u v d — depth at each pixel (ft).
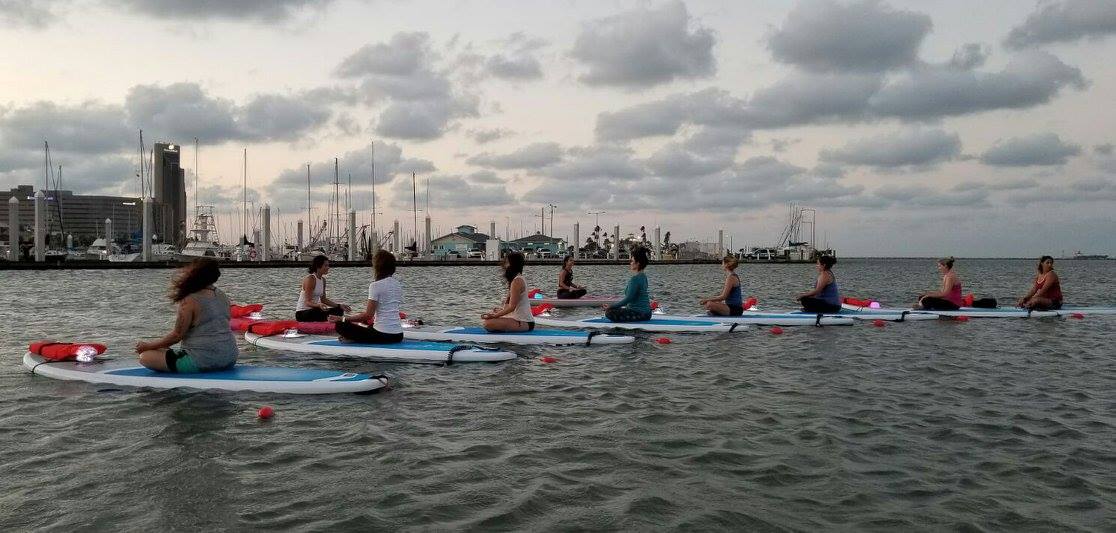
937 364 36.01
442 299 94.22
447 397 27.20
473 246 412.36
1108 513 15.43
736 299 56.59
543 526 14.40
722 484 17.16
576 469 18.22
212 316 29.22
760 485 17.12
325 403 25.81
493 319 44.75
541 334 44.04
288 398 26.53
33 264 203.21
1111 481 17.58
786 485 17.13
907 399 27.25
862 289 134.92
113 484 16.72
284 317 60.70
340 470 17.95
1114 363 36.65
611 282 172.14
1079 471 18.37
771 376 32.32
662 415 24.34
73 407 24.56
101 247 277.44
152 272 196.85
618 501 15.90
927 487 17.06
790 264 479.82
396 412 24.57
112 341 43.70
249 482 16.97
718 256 473.67
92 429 21.71
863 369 34.40
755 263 475.31
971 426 22.99
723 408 25.49
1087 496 16.51
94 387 27.81
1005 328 53.31
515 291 44.60
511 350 40.50
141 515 14.76
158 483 16.81
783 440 21.15
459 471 17.95
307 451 19.62
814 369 34.35
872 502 16.02
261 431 21.75
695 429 22.41
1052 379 31.89
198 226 287.28
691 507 15.60
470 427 22.50
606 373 32.96
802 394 28.14
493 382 30.45
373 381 28.07
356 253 312.50
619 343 43.62
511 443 20.62
